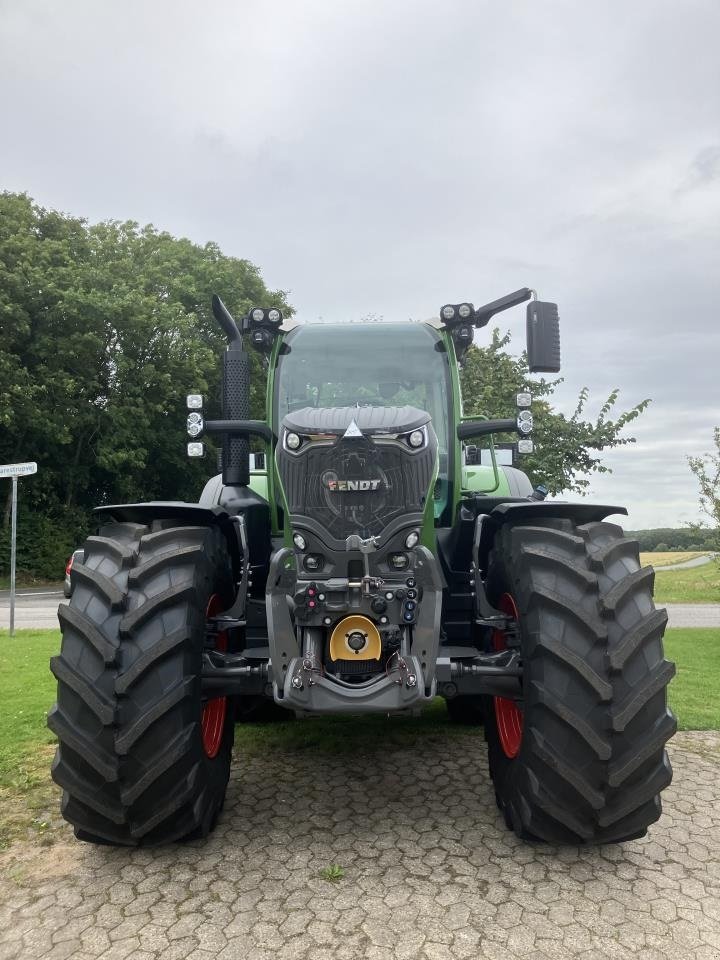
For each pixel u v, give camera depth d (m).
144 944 2.23
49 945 2.24
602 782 2.58
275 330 4.00
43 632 9.52
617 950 2.17
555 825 2.70
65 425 20.64
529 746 2.68
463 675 2.98
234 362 4.03
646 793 2.63
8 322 19.64
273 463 3.66
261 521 3.87
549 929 2.28
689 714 4.87
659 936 2.24
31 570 20.83
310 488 2.91
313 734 4.48
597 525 2.95
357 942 2.21
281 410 3.89
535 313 3.61
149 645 2.64
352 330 4.02
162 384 22.53
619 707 2.58
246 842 2.92
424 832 3.00
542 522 3.00
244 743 4.30
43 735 4.46
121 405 22.30
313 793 3.48
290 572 2.91
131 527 3.00
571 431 11.19
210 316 26.69
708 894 2.49
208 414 25.77
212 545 3.00
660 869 2.67
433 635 2.80
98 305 20.22
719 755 4.05
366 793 3.47
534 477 10.92
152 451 25.47
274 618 2.84
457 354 4.05
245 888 2.55
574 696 2.60
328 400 3.93
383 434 2.90
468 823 3.10
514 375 11.20
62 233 22.89
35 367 20.48
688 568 26.61
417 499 2.90
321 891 2.52
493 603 3.34
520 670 2.92
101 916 2.39
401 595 2.83
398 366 3.95
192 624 2.73
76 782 2.65
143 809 2.66
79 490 23.59
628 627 2.65
